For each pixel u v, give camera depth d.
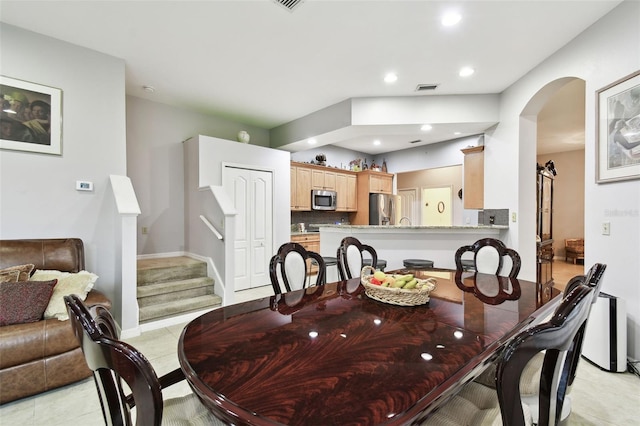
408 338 1.20
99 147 3.04
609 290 2.42
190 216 4.51
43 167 2.75
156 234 4.40
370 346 1.12
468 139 5.83
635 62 2.23
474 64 3.29
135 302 2.97
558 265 7.12
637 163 2.20
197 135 4.41
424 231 3.84
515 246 3.75
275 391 0.84
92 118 3.01
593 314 2.37
